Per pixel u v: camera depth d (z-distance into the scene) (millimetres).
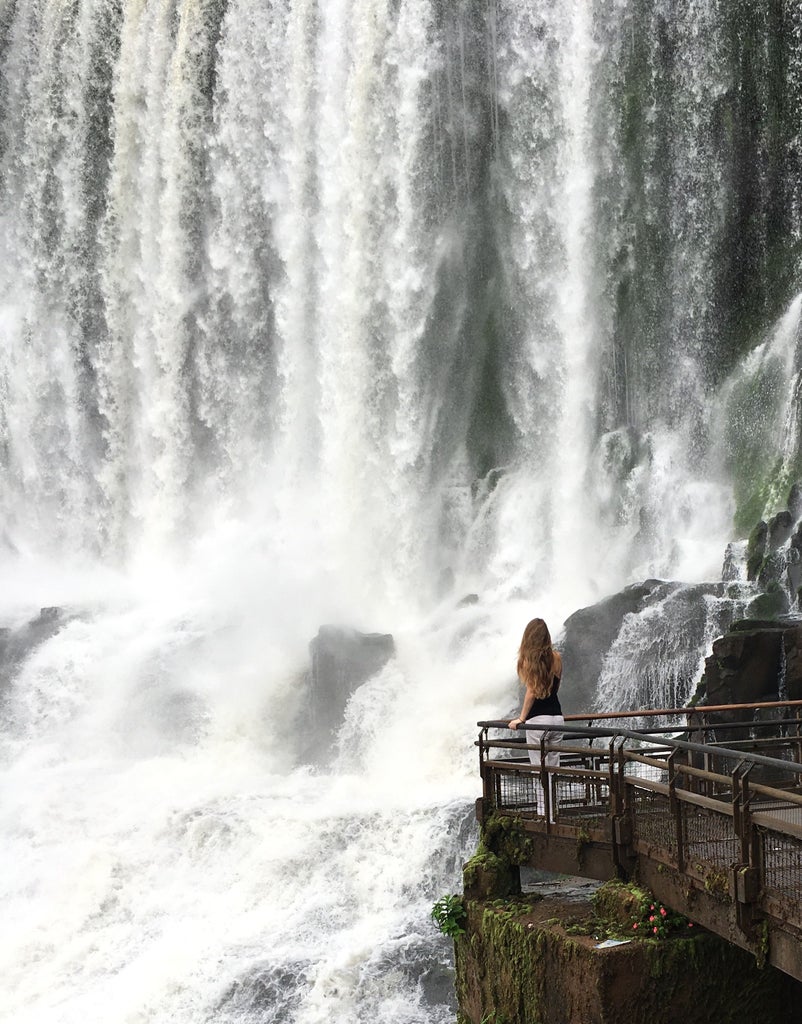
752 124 28750
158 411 38406
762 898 8125
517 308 33500
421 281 34000
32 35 41531
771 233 28562
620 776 10070
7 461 40938
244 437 37281
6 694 28578
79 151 40438
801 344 27172
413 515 33406
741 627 18844
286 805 20094
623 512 29891
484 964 10562
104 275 39531
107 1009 15422
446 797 19750
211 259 37562
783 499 25891
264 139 36688
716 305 29453
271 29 36531
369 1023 14461
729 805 8500
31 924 17766
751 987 9281
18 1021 15594
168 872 18719
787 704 11828
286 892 17688
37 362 40750
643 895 9625
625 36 30797
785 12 27891
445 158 33938
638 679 21719
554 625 26156
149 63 39312
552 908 10516
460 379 34375
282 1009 14852
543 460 32562
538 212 32750
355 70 34500
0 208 41406
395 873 17453
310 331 35656
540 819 11055
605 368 31484
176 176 38344
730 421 28531
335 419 34438
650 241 30656
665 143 30281
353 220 34312
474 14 33344
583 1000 9156
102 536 39406
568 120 31906
